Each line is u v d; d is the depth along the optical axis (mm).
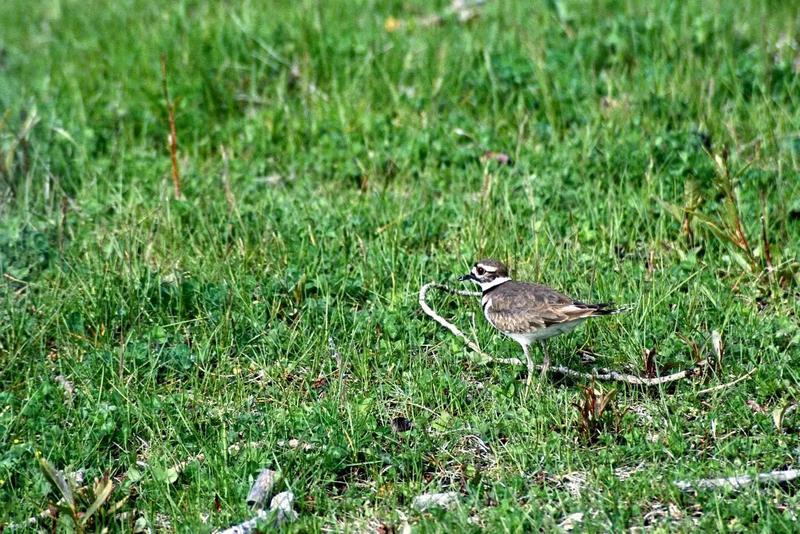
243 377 11750
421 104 16594
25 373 11852
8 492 10219
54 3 22984
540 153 15203
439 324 12320
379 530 9578
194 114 16938
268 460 10305
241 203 14617
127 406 11102
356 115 16438
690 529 9062
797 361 11164
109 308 12539
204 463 10531
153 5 21375
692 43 17266
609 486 9711
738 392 10844
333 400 11047
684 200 13695
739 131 15344
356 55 17984
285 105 16859
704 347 11492
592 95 16359
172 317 12570
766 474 9633
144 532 9852
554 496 9664
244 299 12633
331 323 12312
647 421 10695
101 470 10594
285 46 18344
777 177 14188
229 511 9859
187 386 11672
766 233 12945
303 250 13445
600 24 17984
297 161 15758
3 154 15695
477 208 14070
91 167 15812
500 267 12109
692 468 9859
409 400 11156
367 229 14031
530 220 13852
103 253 13562
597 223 13805
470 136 15672
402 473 10328
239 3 20547
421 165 15453
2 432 10844
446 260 13328
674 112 15648
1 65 20688
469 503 9664
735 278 12750
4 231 14078
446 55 17422
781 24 17844
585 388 10648
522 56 17312
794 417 10461
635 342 11602
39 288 13156
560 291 12336
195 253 13664
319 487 10070
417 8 19859
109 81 18391
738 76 16359
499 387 11188
